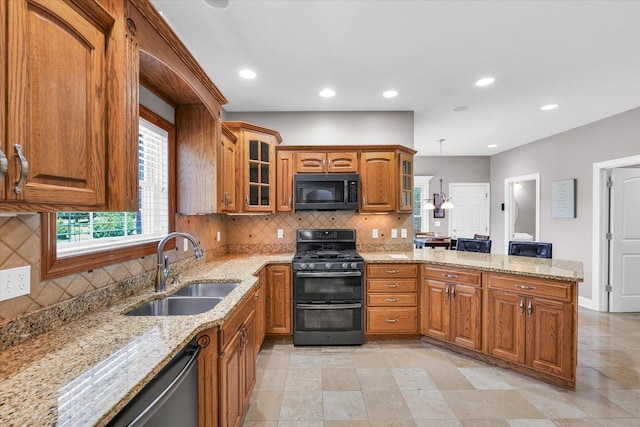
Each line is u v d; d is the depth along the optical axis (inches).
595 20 74.5
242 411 65.3
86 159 35.5
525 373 89.3
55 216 46.8
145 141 76.4
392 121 139.3
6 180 26.9
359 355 103.5
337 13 72.2
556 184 178.4
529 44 85.5
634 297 147.7
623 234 147.5
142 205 75.9
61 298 48.0
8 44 27.0
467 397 79.0
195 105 82.0
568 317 79.6
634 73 102.9
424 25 76.8
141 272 70.3
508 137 190.2
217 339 52.4
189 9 70.4
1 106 26.5
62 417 25.9
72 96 33.5
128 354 37.8
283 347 110.5
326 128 139.3
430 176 251.9
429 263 110.3
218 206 83.6
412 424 69.1
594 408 74.3
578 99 126.3
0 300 38.8
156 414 38.8
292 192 126.1
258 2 68.2
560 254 175.8
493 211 247.4
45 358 36.7
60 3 32.0
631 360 98.5
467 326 99.8
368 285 113.3
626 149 139.9
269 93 119.0
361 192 127.5
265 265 109.7
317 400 78.0
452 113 143.8
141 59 53.6
